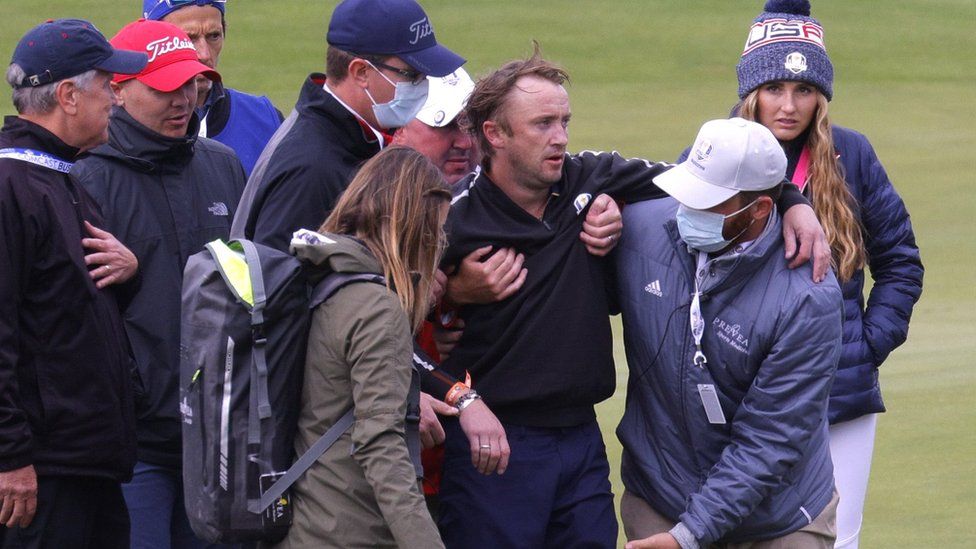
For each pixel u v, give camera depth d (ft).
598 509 58.34
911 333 137.39
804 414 54.95
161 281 62.34
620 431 59.82
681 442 57.67
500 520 57.06
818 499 57.57
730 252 55.31
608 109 284.20
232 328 47.50
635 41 343.05
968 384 114.93
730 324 55.52
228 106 75.41
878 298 67.67
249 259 48.14
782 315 54.70
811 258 55.57
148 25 63.41
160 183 63.41
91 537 57.41
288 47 325.42
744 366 55.62
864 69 330.75
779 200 57.16
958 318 144.36
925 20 372.17
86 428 54.70
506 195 57.36
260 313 47.42
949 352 127.95
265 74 306.55
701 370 56.08
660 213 58.13
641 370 58.44
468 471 57.82
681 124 271.49
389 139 61.21
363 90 58.18
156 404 61.62
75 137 55.62
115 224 61.72
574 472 58.29
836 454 66.95
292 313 48.06
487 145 57.31
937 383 115.55
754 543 57.77
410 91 58.49
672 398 57.26
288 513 48.14
